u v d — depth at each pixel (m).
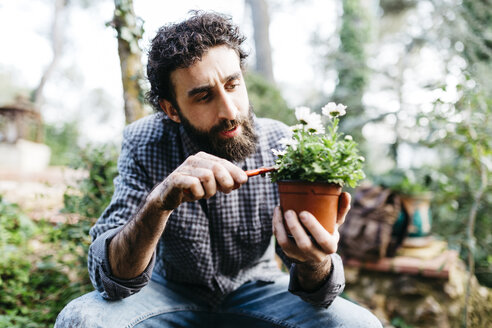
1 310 2.06
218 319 1.48
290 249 0.98
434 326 2.42
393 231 2.64
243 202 1.41
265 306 1.39
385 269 2.56
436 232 3.13
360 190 2.78
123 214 1.27
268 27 10.67
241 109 1.21
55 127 13.56
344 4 6.72
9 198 3.36
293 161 0.97
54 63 16.05
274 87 6.62
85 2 17.70
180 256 1.39
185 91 1.18
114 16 2.22
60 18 16.38
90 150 2.28
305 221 0.92
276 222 1.00
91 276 1.19
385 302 2.54
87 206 2.18
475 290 2.73
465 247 2.46
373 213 2.60
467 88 2.42
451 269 2.54
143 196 1.31
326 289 1.15
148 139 1.41
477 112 2.46
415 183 2.76
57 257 2.46
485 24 4.04
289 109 5.79
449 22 3.99
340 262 1.25
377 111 3.83
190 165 0.97
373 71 5.53
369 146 5.27
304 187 0.94
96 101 20.05
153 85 1.34
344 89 5.09
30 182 4.52
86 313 1.14
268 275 1.51
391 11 8.22
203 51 1.15
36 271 2.37
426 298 2.47
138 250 1.04
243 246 1.42
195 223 1.36
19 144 9.02
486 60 3.76
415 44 4.66
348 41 6.54
